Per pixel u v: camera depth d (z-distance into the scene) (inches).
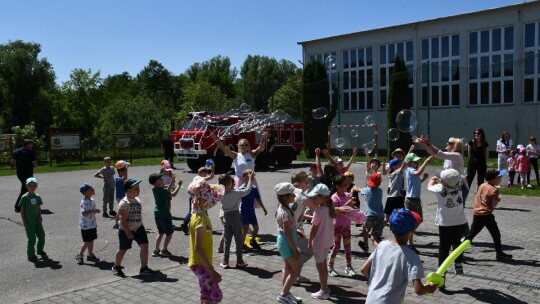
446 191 228.2
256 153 330.6
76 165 1087.0
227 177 263.4
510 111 1120.2
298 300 207.3
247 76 2891.2
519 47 1106.7
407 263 131.7
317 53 1466.5
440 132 1237.7
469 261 267.7
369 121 885.2
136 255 298.8
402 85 1072.8
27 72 2037.4
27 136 1254.3
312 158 1165.1
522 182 574.6
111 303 213.5
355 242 322.3
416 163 303.7
